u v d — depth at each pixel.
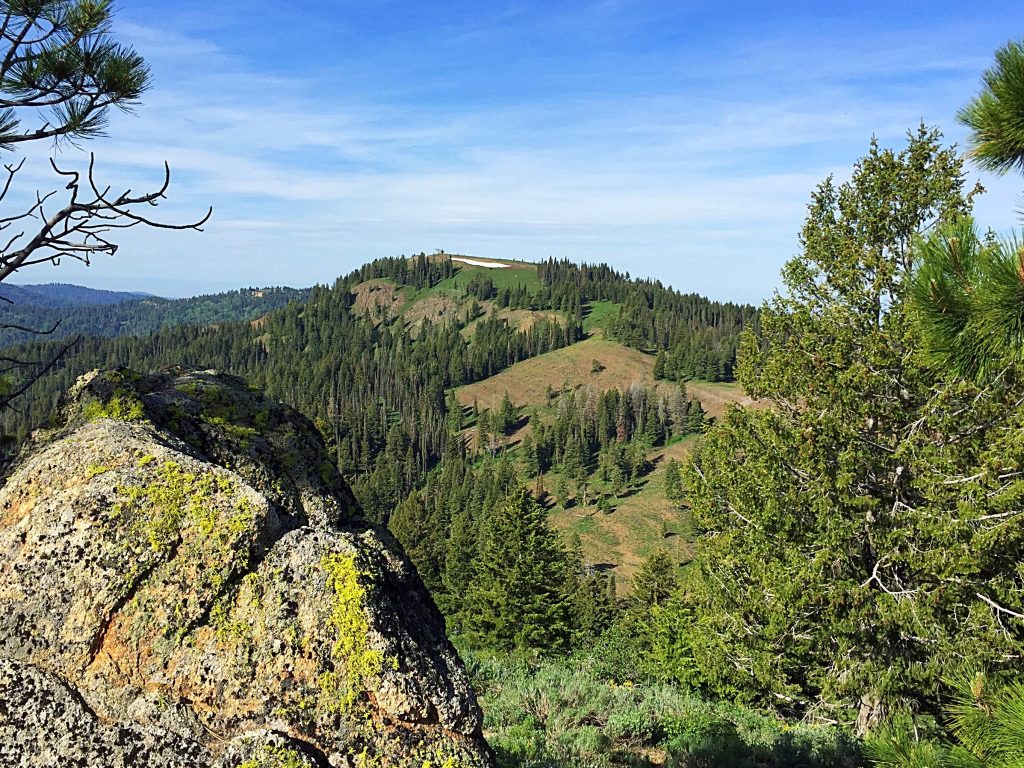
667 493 147.00
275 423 5.57
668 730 10.57
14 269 5.17
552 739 8.70
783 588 12.23
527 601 40.69
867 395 12.16
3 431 5.09
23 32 5.41
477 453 193.38
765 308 13.78
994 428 11.13
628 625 42.06
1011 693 4.09
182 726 3.42
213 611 3.71
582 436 173.00
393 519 85.00
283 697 3.59
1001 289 3.79
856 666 12.14
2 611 3.50
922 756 4.30
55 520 3.70
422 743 3.66
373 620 3.80
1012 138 4.21
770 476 12.69
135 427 4.47
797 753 10.05
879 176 12.51
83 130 5.81
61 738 3.29
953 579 11.21
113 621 3.58
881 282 12.12
